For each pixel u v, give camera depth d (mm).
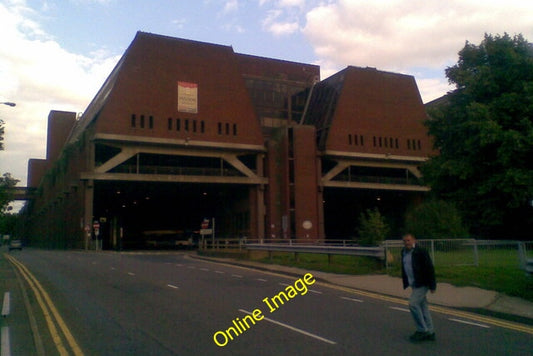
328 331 9672
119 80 53562
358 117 64625
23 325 10164
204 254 36094
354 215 79062
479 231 34750
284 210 58531
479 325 10602
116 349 8266
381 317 11211
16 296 14211
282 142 60281
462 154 33875
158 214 85312
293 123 68438
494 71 32062
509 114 30969
